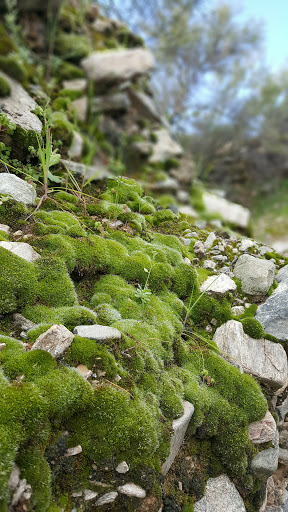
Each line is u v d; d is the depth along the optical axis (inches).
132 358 65.2
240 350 85.7
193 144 303.9
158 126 228.2
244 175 345.4
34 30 186.4
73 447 53.4
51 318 66.1
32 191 97.4
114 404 56.3
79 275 81.7
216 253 119.1
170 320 81.5
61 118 136.3
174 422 65.0
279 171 359.6
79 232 88.3
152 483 57.2
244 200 324.2
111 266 85.5
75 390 54.0
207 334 91.6
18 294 67.5
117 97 201.5
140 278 86.9
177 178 208.5
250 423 77.9
